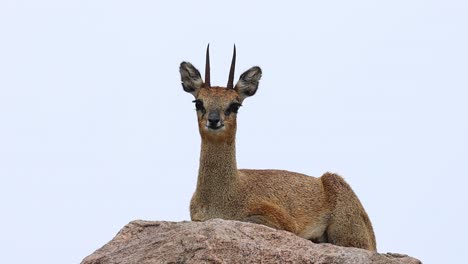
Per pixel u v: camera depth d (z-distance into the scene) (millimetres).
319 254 12469
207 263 12516
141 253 13219
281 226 17875
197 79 19141
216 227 13164
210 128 17719
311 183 19125
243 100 19516
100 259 13359
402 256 13438
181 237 13117
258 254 12578
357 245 18984
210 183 18078
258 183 18406
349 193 19094
